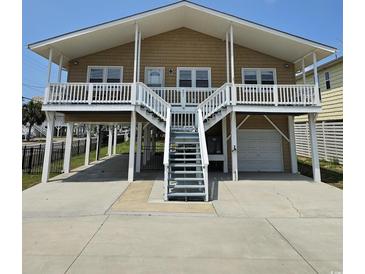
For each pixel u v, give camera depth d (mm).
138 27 10141
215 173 10844
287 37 9406
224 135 11289
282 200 6332
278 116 11727
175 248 3539
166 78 11398
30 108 34188
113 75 11258
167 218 4930
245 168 11492
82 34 9086
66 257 3240
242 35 10656
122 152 21984
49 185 8273
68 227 4402
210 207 5695
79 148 20844
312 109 8961
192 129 9211
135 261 3146
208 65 11539
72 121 10945
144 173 10891
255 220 4836
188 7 9695
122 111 9117
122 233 4113
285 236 4020
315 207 5727
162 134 18438
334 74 14656
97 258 3221
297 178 9633
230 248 3553
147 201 6184
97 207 5664
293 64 11570
